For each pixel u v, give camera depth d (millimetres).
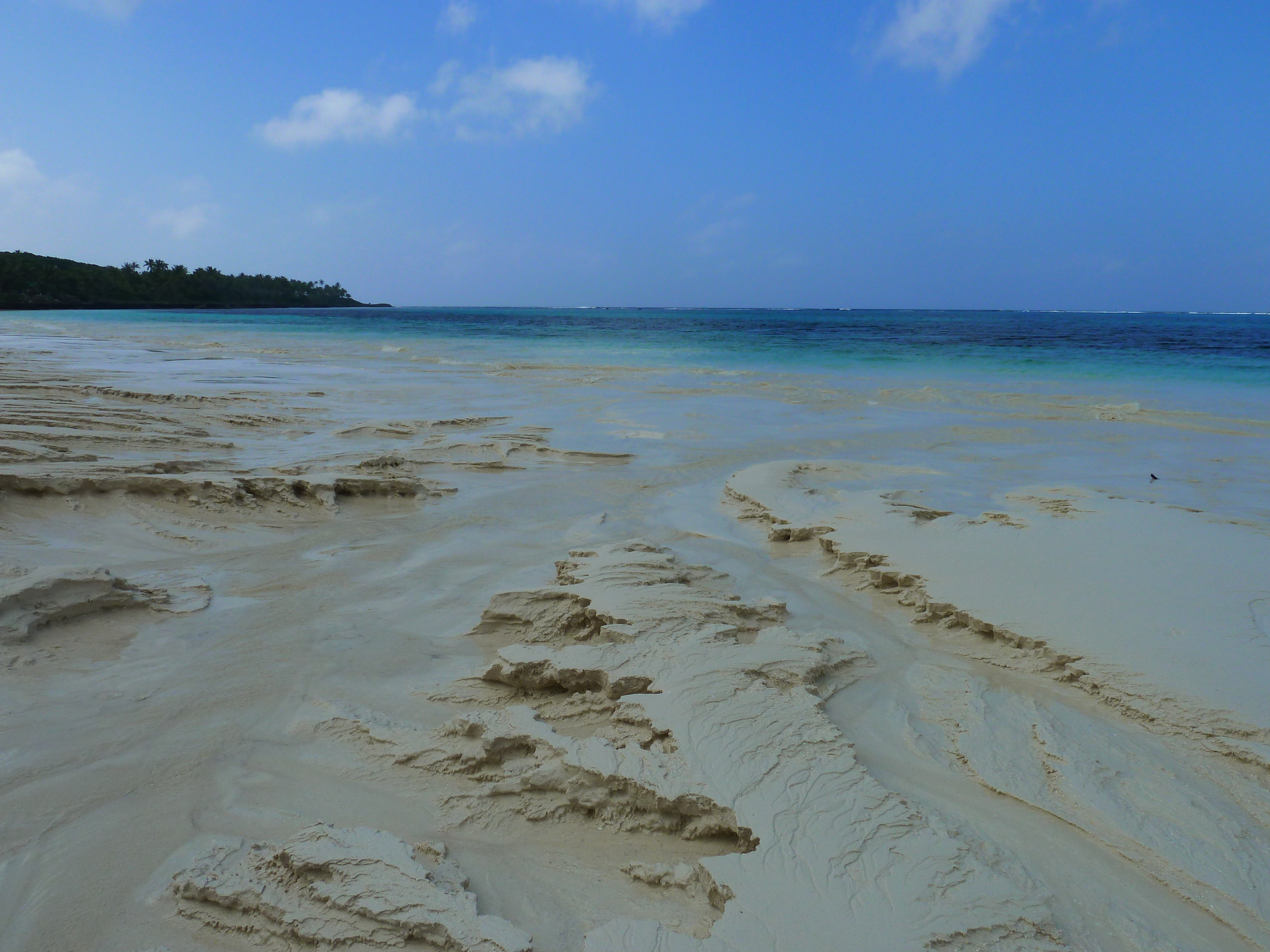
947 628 4711
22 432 8562
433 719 3631
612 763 2969
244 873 2516
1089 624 4348
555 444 10789
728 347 35531
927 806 2893
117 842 2746
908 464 10078
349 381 18156
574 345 36594
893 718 3641
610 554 5539
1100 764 3178
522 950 2162
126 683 3943
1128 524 6332
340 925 2309
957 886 2375
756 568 5969
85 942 2312
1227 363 25906
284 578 5570
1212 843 2717
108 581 4758
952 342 38406
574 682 3744
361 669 4160
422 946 2246
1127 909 2434
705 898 2447
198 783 3111
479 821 2883
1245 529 6160
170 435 9570
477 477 9000
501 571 5789
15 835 2771
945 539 6031
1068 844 2730
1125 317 126875
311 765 3256
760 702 3426
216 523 6566
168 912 2436
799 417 14000
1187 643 4082
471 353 30781
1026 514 6770
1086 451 11102
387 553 6215
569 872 2619
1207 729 3369
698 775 2895
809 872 2422
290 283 147000
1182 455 10750
